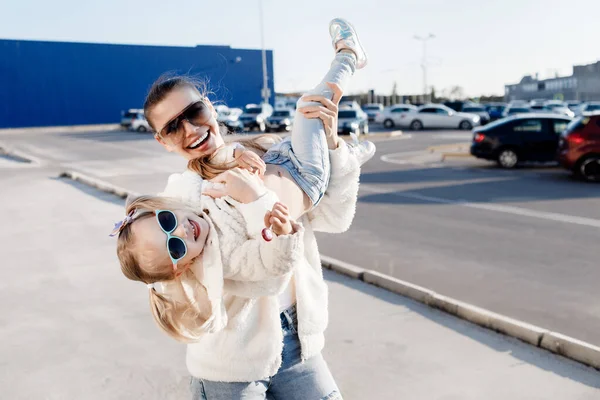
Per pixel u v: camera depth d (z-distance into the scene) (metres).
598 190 11.35
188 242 1.59
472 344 4.22
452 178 13.81
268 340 1.80
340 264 6.06
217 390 1.84
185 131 1.73
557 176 13.73
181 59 57.00
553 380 3.67
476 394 3.52
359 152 2.08
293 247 1.60
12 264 6.69
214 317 1.65
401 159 18.69
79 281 5.98
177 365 4.03
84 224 8.98
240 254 1.64
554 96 73.88
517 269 6.20
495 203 10.23
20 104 51.16
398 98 73.75
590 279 5.79
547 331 4.16
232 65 57.06
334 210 2.05
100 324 4.79
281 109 34.56
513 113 39.06
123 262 1.67
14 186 13.62
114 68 54.75
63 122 53.06
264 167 1.74
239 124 32.62
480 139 15.97
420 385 3.64
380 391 3.59
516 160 15.55
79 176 14.52
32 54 51.16
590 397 3.46
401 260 6.69
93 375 3.90
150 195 1.69
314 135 1.87
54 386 3.77
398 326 4.57
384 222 8.82
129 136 35.12
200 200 1.72
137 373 3.92
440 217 9.11
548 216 8.93
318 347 1.94
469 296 5.38
